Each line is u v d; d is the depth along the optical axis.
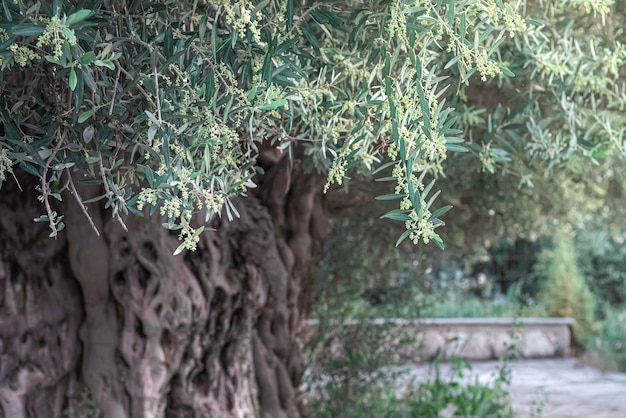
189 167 1.84
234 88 1.78
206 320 4.14
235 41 1.74
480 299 15.46
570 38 2.94
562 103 2.81
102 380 4.02
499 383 7.05
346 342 6.06
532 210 6.21
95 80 1.91
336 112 2.13
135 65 1.86
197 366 4.16
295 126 2.34
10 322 3.89
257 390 4.80
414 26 1.75
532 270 15.76
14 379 3.88
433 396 6.55
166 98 1.81
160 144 1.80
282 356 4.91
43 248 3.97
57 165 1.84
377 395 6.38
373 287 6.81
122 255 3.92
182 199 1.79
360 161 2.14
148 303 3.94
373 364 5.97
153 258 3.94
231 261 4.24
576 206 6.60
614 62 2.71
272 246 4.44
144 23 1.83
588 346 13.21
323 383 6.35
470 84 3.46
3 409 3.86
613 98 3.51
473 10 1.84
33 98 2.01
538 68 2.71
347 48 2.27
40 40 1.44
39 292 3.96
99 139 1.86
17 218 3.91
